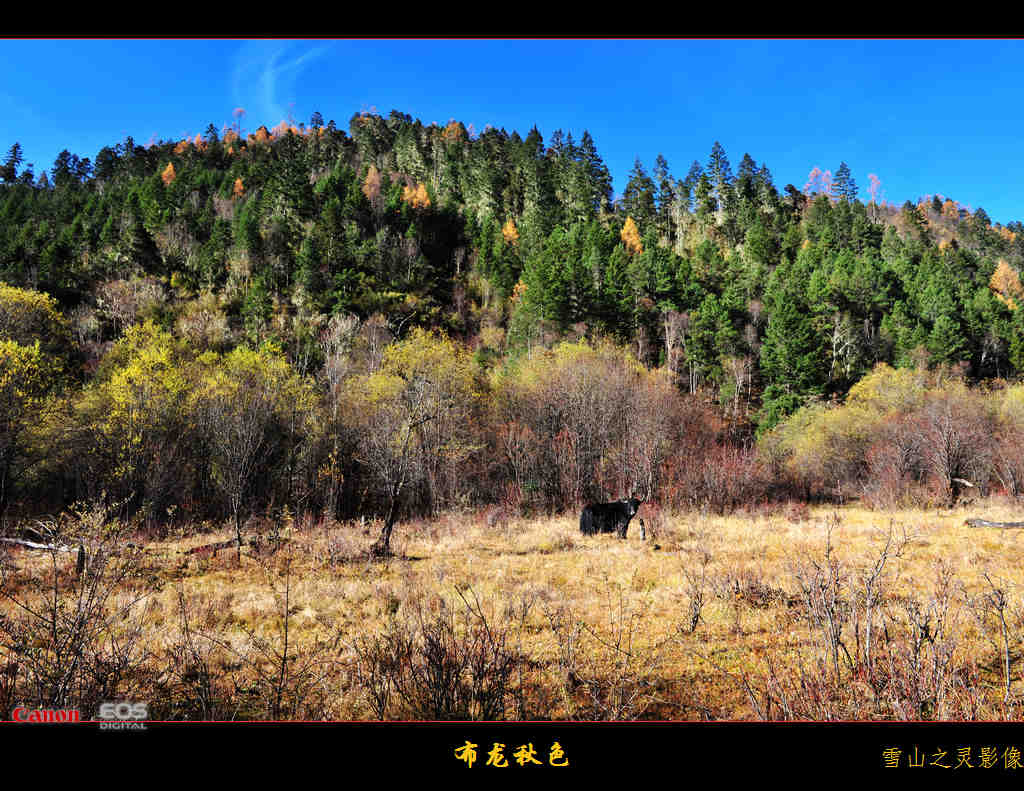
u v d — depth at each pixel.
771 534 14.47
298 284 62.75
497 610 7.35
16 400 21.20
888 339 58.00
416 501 24.05
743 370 53.59
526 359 45.41
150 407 22.84
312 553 12.08
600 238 74.19
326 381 37.75
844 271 67.19
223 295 60.88
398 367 30.45
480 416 32.25
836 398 49.19
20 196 89.50
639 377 39.06
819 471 32.25
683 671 5.40
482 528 17.59
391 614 7.53
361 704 4.52
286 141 129.00
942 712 3.87
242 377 25.19
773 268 81.50
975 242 113.69
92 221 74.88
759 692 4.82
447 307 72.00
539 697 4.74
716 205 107.50
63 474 26.05
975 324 58.12
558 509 24.83
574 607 7.63
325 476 23.88
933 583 7.70
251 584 9.42
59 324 29.95
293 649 6.15
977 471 25.17
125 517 19.12
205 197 95.62
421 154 123.62
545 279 58.25
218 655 5.82
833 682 4.60
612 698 4.60
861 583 6.39
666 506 21.64
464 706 4.26
